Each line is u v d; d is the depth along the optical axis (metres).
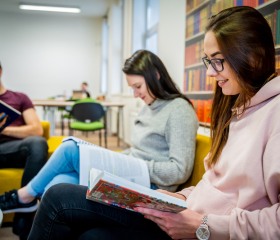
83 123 4.64
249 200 0.74
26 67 8.23
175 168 1.22
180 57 2.59
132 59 1.46
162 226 0.80
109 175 0.71
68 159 1.28
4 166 1.90
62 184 0.89
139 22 4.96
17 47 8.13
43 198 0.88
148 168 1.27
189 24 2.25
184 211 0.79
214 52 0.78
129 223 0.88
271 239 0.64
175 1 2.57
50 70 8.38
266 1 1.29
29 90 8.31
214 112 1.00
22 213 1.62
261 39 0.75
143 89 1.44
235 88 0.81
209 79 1.91
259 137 0.74
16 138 2.04
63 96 7.40
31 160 1.77
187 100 1.41
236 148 0.83
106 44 7.95
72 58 8.45
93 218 0.86
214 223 0.73
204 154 1.24
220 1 1.72
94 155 1.21
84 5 7.15
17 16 8.04
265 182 0.70
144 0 4.94
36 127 2.09
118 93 5.83
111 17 6.61
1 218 0.98
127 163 1.25
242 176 0.76
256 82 0.79
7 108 1.66
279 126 0.70
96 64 8.57
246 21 0.75
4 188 1.84
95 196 0.77
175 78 2.59
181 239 0.80
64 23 8.31
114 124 6.54
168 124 1.33
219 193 0.84
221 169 0.87
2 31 8.01
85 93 6.77
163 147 1.37
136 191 0.69
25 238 1.61
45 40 8.27
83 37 8.44
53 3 7.05
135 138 1.52
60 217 0.84
